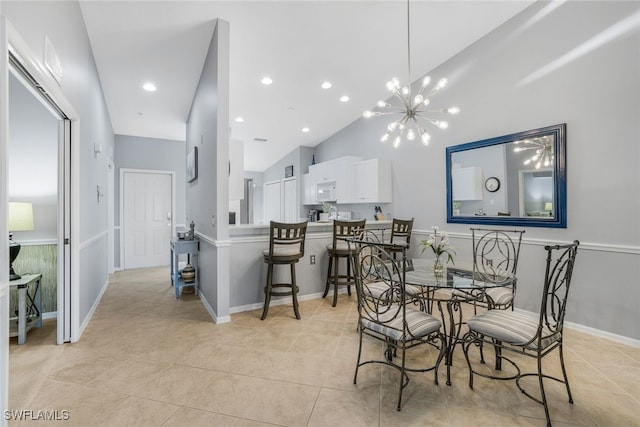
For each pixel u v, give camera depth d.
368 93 4.77
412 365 2.25
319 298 3.91
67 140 2.61
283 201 7.69
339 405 1.79
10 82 3.13
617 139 2.61
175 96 4.54
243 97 4.73
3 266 1.36
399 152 4.82
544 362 2.29
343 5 3.00
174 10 2.92
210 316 3.29
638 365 2.24
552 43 3.01
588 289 2.80
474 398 1.86
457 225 3.95
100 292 3.96
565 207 2.92
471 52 3.75
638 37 2.48
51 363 2.27
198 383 2.02
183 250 4.02
